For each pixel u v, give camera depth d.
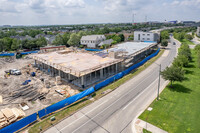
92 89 29.89
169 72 29.98
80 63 39.62
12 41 87.25
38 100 28.00
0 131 17.81
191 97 26.98
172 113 22.22
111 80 35.72
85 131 19.30
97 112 23.45
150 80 36.22
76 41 95.69
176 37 125.38
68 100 25.33
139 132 18.58
